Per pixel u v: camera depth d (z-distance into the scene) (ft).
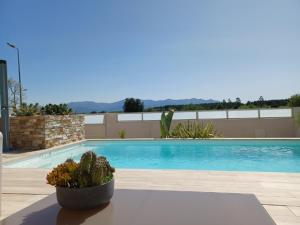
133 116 38.58
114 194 7.04
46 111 31.96
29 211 6.05
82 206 5.90
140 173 14.16
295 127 33.91
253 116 35.47
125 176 13.56
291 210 8.77
